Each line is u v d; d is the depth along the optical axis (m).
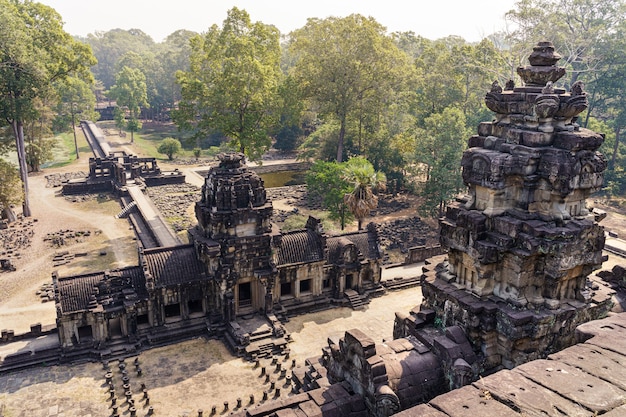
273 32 90.56
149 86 194.25
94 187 96.81
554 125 23.97
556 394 14.01
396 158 92.19
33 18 77.88
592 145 23.08
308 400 21.94
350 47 90.62
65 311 40.31
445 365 22.98
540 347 23.73
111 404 35.53
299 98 94.56
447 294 25.72
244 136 83.00
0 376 38.72
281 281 47.91
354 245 50.84
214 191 44.66
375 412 20.98
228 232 44.34
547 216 23.62
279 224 77.25
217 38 84.19
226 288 44.34
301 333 45.56
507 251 23.84
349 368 22.94
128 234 73.38
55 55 78.25
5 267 60.47
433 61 119.25
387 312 49.56
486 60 100.62
